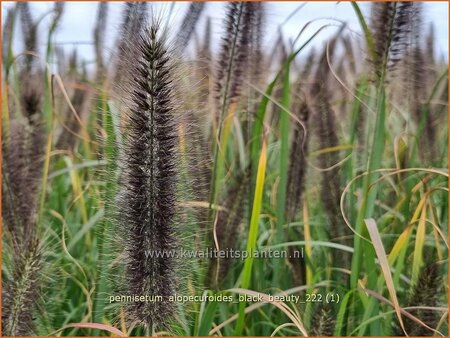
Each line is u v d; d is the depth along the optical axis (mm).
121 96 3191
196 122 3549
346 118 6230
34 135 4648
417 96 5207
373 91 4820
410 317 3533
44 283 3844
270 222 5289
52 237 5000
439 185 4953
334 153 4973
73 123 5832
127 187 3234
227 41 4461
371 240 3857
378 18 3951
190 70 3453
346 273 4742
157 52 3006
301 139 4793
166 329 3578
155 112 3082
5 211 4133
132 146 3158
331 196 4895
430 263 4000
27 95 4641
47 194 5500
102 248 3887
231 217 4352
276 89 5773
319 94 5098
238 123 4852
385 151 5723
